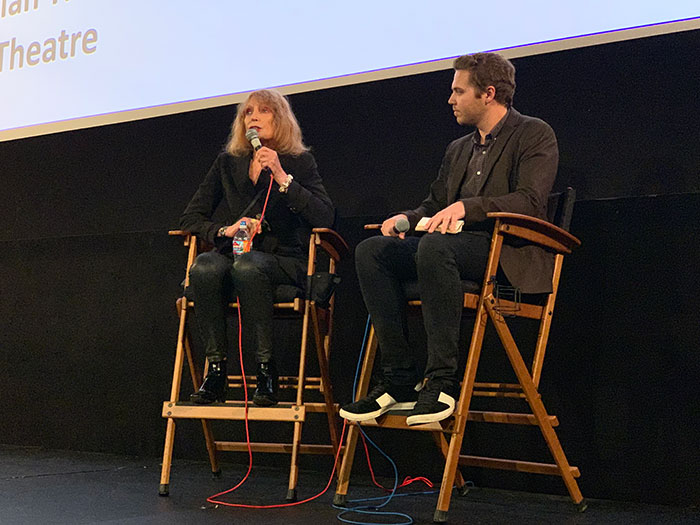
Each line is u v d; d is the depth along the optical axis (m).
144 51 3.23
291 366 2.85
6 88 3.54
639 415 2.27
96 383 3.26
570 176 2.45
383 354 2.02
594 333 2.35
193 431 3.01
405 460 2.61
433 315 1.91
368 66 2.74
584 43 2.39
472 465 2.20
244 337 2.91
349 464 2.07
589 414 2.34
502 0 2.53
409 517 1.89
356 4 2.79
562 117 2.48
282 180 2.29
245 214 2.38
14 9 3.58
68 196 3.41
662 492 2.22
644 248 2.31
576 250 2.40
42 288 3.43
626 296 2.32
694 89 2.29
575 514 2.02
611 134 2.40
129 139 3.29
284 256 2.37
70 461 2.94
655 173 2.32
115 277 3.26
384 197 2.77
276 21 2.95
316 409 2.43
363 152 2.82
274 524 1.80
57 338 3.37
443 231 1.91
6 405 3.46
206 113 3.14
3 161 3.57
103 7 3.35
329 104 2.90
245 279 2.16
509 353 1.98
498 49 2.52
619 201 2.36
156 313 3.16
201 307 2.21
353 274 2.78
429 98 2.72
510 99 2.18
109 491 2.25
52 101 3.43
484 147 2.19
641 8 2.32
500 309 1.95
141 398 3.15
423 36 2.66
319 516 1.91
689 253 2.25
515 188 2.11
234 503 2.08
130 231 3.25
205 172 3.12
